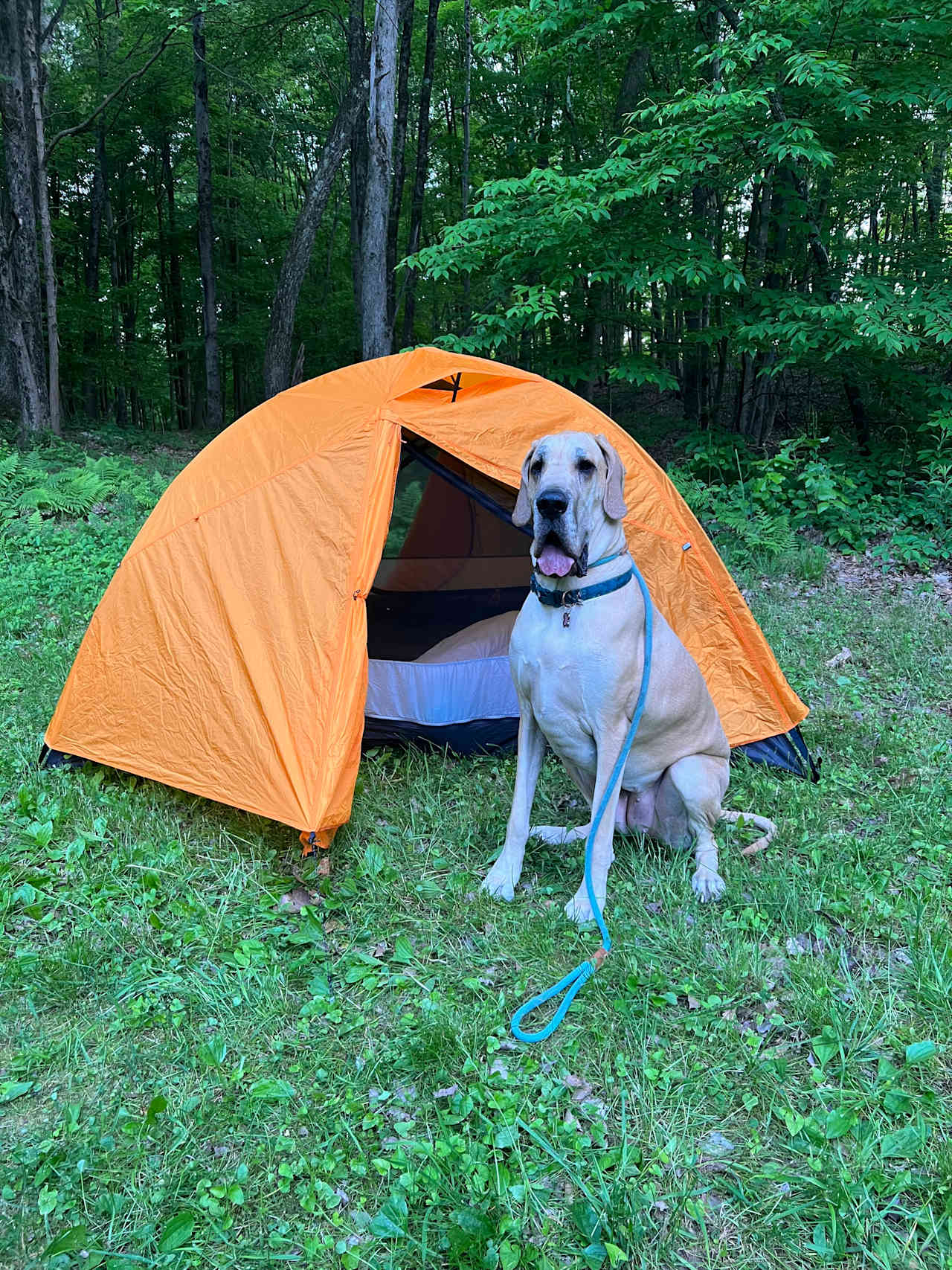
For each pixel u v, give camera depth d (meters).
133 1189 1.91
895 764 4.05
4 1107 2.15
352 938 2.83
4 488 8.92
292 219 23.81
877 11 7.79
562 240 8.28
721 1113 2.14
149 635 3.67
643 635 3.04
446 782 3.95
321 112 21.58
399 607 5.18
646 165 8.02
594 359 9.77
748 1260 1.77
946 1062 2.27
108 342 19.75
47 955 2.66
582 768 3.21
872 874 3.15
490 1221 1.79
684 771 3.15
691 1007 2.49
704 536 4.07
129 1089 2.21
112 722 3.73
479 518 5.07
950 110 7.95
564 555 2.79
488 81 14.73
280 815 3.18
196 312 23.72
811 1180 1.90
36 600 6.29
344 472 3.55
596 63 10.40
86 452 12.28
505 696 4.22
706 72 9.60
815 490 8.12
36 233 13.09
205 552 3.65
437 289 17.89
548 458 2.93
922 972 2.56
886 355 8.61
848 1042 2.32
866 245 9.35
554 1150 2.00
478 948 2.79
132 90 18.30
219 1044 2.31
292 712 3.29
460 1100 2.13
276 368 14.64
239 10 15.66
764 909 2.95
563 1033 2.41
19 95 11.55
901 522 8.10
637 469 4.02
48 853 3.20
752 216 10.43
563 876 3.19
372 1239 1.81
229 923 2.84
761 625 6.08
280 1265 1.77
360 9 13.18
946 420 8.32
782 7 7.43
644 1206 1.86
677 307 9.56
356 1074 2.25
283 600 3.45
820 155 7.25
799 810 3.63
